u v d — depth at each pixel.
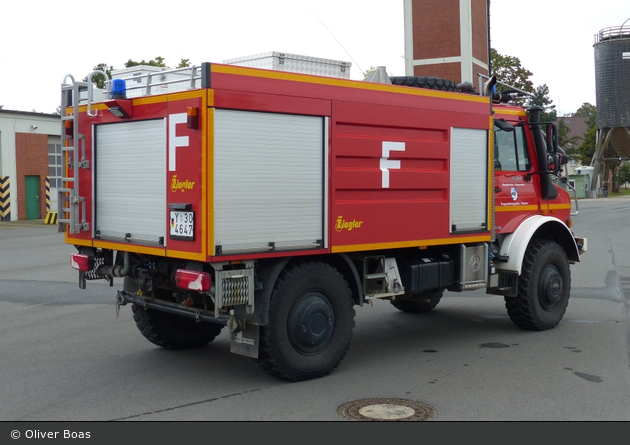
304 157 5.69
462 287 7.27
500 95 8.41
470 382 5.80
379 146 6.24
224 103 5.15
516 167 8.12
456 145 7.03
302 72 6.32
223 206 5.18
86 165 6.40
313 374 5.89
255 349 5.52
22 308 9.41
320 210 5.82
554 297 7.91
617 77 51.28
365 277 6.49
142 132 5.78
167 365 6.48
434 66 29.20
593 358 6.62
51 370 6.27
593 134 71.62
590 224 25.98
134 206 5.91
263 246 5.42
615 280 11.80
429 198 6.82
